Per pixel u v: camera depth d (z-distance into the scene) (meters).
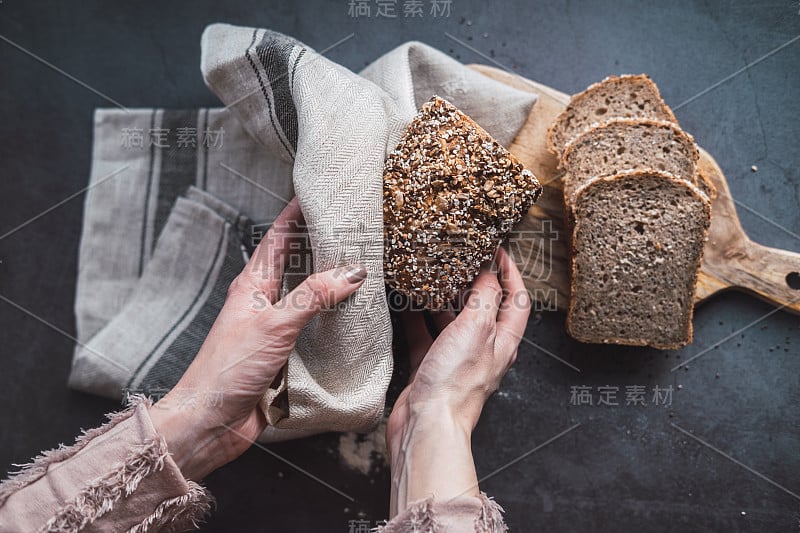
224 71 1.18
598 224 1.20
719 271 1.28
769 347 1.31
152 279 1.36
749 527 1.29
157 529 1.01
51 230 1.42
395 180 1.06
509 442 1.33
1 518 0.92
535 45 1.38
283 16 1.42
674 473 1.31
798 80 1.34
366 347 1.07
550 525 1.31
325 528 1.33
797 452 1.30
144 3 1.43
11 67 1.44
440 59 1.24
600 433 1.32
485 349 1.02
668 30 1.36
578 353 1.33
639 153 1.22
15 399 1.39
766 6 1.35
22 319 1.41
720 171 1.28
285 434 1.28
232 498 1.34
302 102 1.07
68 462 0.95
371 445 1.33
